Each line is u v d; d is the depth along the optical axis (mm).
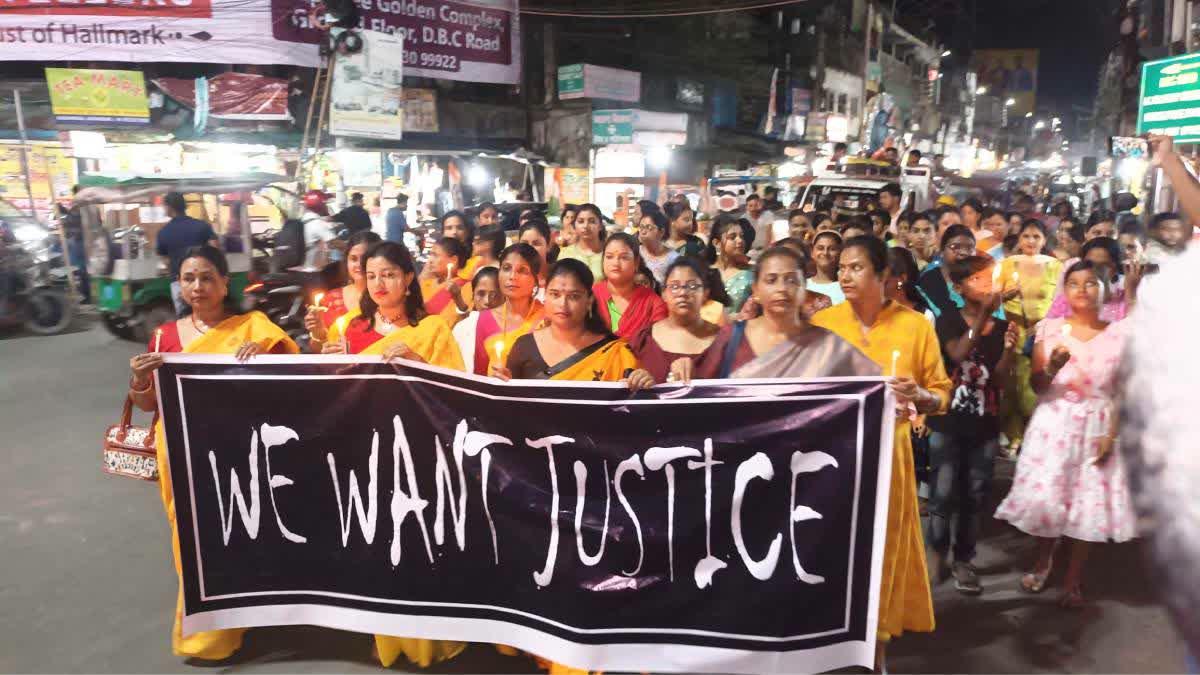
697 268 3701
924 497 5070
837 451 3051
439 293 5637
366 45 15180
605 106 21734
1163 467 549
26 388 8641
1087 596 4188
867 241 3611
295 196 11992
